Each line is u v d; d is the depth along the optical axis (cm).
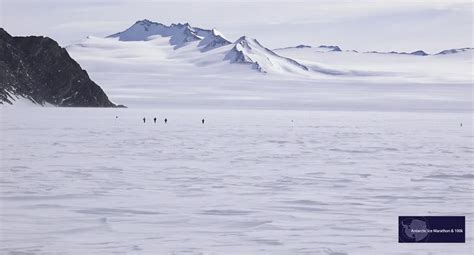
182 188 3678
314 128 11706
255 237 2422
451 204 3172
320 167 4841
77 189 3588
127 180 3991
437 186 3819
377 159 5512
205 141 7638
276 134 9419
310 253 2191
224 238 2405
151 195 3409
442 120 17838
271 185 3831
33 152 5822
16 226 2589
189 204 3136
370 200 3294
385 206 3112
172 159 5350
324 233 2491
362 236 2438
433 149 6675
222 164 4994
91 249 2225
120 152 5953
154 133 9238
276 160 5359
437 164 5094
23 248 2234
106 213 2886
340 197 3388
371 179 4138
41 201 3186
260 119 17150
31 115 17575
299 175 4328
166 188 3675
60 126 11050
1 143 6856
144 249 2230
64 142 7131
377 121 16525
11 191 3484
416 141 8000
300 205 3133
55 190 3541
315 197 3384
